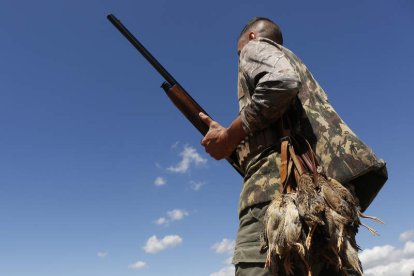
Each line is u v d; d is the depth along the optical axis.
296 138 2.61
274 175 2.51
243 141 2.68
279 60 2.49
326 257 2.25
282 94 2.40
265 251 2.32
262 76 2.50
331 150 2.56
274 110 2.46
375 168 2.52
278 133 2.57
